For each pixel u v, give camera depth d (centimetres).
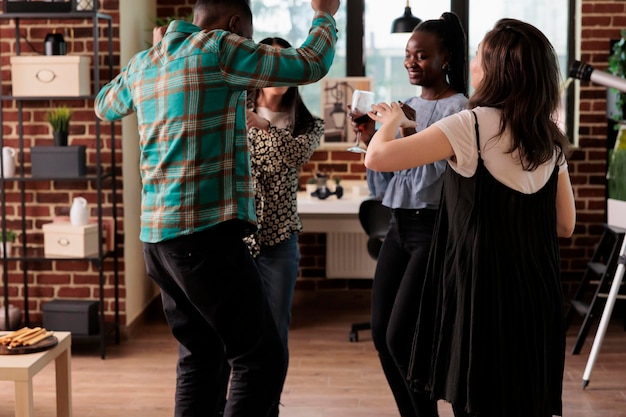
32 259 480
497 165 228
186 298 268
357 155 612
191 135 244
